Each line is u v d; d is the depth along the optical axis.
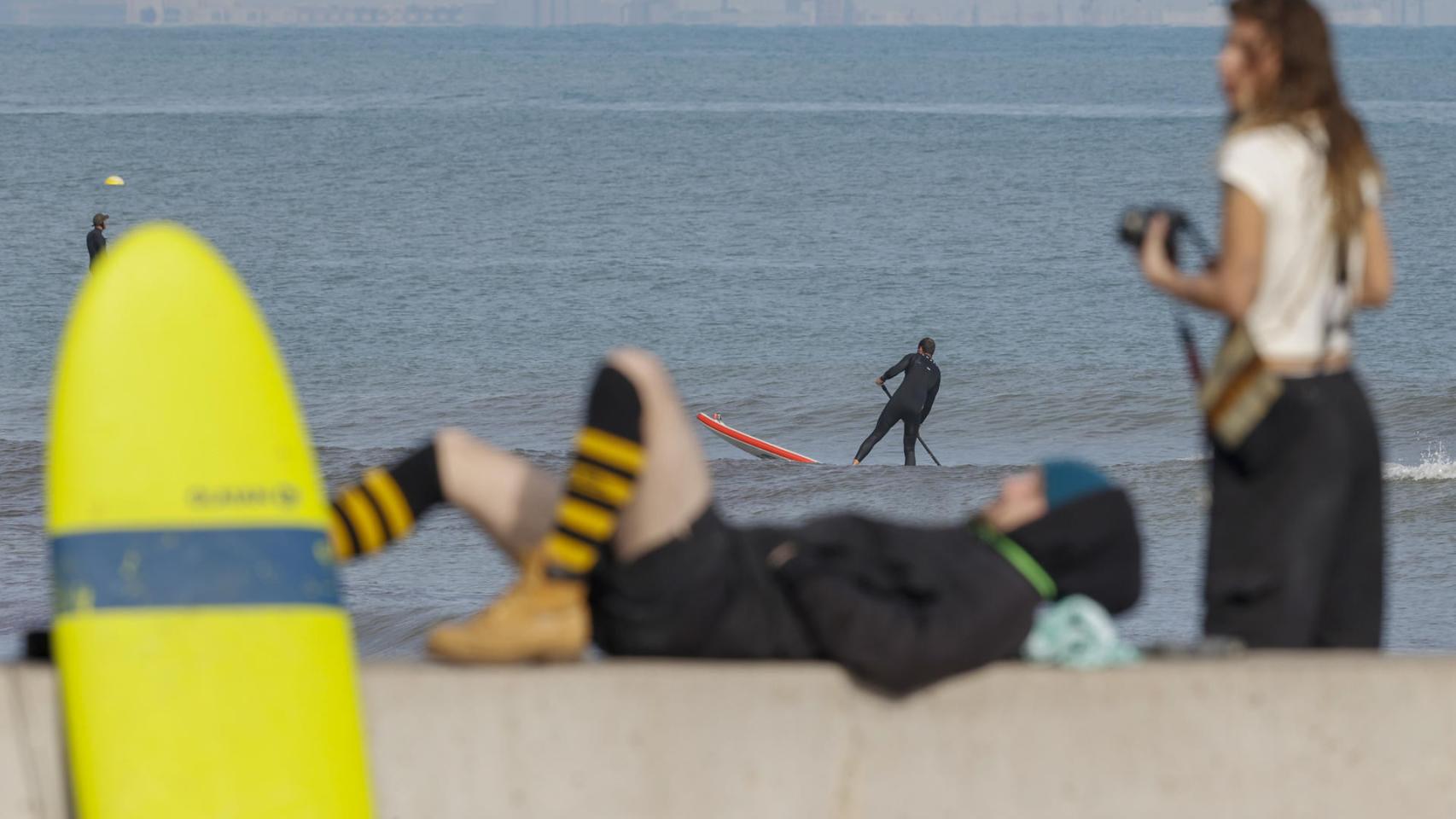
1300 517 14.09
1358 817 13.66
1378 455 14.53
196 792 12.31
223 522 12.98
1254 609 14.34
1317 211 13.71
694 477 13.31
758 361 117.00
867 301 144.12
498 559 48.56
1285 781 13.62
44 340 120.31
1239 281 13.57
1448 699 13.70
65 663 12.59
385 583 45.81
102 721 12.35
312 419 97.31
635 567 13.18
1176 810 13.55
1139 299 143.50
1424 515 56.38
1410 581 47.75
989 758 13.44
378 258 173.50
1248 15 13.97
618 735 13.17
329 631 13.03
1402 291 143.88
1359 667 13.66
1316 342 14.00
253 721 12.54
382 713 13.09
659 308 141.00
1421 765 13.69
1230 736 13.57
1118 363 113.00
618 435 12.90
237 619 12.76
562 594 13.08
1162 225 14.15
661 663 13.31
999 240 189.38
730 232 198.25
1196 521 57.00
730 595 13.38
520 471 14.06
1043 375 108.94
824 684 13.29
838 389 107.12
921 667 13.06
